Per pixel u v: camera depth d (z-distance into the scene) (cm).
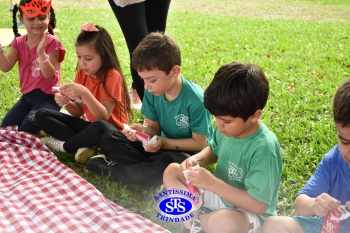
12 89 466
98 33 327
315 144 333
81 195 273
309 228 215
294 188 285
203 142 293
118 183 296
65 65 552
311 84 477
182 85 288
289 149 330
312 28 781
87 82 342
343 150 189
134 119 390
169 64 268
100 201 264
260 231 227
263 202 219
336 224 192
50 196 274
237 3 1148
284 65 549
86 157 321
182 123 294
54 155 325
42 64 350
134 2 343
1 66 375
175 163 254
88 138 317
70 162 329
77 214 254
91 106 323
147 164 287
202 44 677
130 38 365
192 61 579
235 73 217
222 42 689
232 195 222
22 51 375
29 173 300
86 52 322
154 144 286
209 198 246
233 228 218
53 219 247
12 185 288
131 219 246
